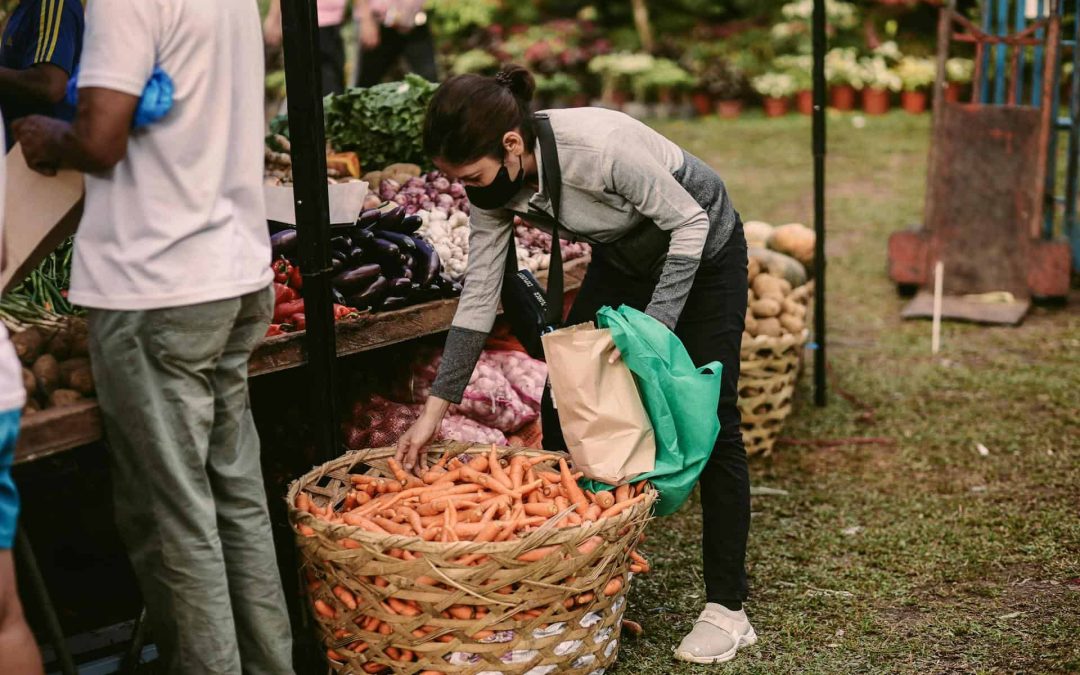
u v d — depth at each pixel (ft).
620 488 8.14
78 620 9.14
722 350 8.67
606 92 40.09
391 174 12.67
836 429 14.02
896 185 28.12
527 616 7.50
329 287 8.31
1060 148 31.55
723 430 8.73
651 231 8.36
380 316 9.21
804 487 12.30
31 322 7.48
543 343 8.03
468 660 7.53
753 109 40.40
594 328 8.46
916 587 9.94
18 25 8.35
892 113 38.55
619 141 7.80
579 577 7.57
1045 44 17.88
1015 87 18.62
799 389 15.46
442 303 9.78
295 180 8.04
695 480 8.30
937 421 14.11
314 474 8.34
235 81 6.94
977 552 10.56
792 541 10.94
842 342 17.47
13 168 6.82
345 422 10.17
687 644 8.76
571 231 8.28
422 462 8.75
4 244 6.89
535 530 7.27
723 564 8.86
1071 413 14.16
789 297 13.14
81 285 6.71
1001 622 9.24
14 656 6.19
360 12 18.98
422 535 7.64
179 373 6.77
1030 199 18.38
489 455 8.73
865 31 40.11
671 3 42.75
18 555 6.97
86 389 7.23
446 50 42.22
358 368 10.67
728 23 42.04
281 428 10.12
